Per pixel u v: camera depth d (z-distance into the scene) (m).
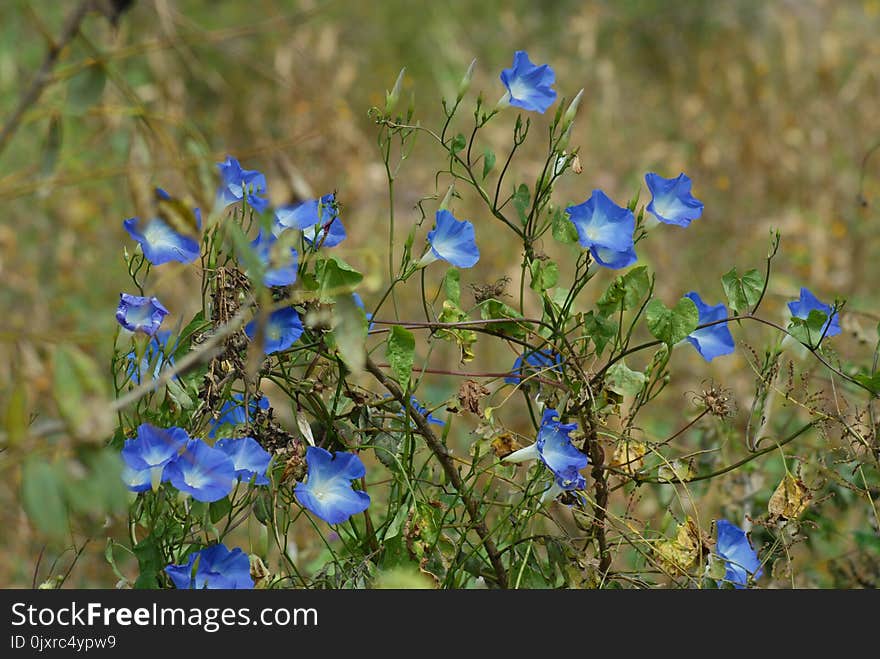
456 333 3.25
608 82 7.46
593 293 5.14
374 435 3.24
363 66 8.00
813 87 7.62
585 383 3.22
